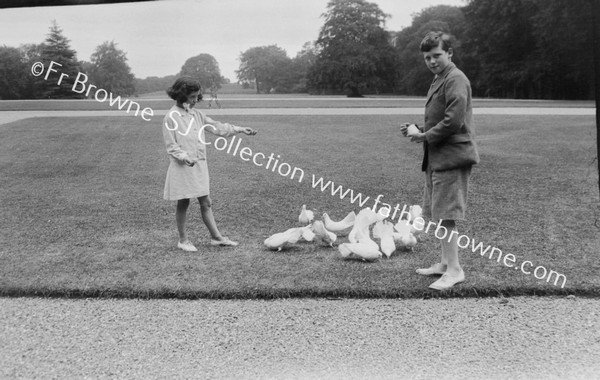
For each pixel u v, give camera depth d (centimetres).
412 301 385
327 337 330
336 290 394
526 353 310
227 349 315
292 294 393
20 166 887
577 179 774
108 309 373
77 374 289
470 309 371
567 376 285
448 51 404
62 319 357
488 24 3569
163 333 337
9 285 404
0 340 328
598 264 449
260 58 3058
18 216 617
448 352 311
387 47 3881
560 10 2972
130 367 296
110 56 1830
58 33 1680
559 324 346
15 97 1947
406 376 285
